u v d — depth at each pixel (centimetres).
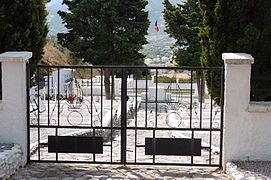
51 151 679
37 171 640
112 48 2103
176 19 1947
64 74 1806
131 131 1116
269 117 631
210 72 782
